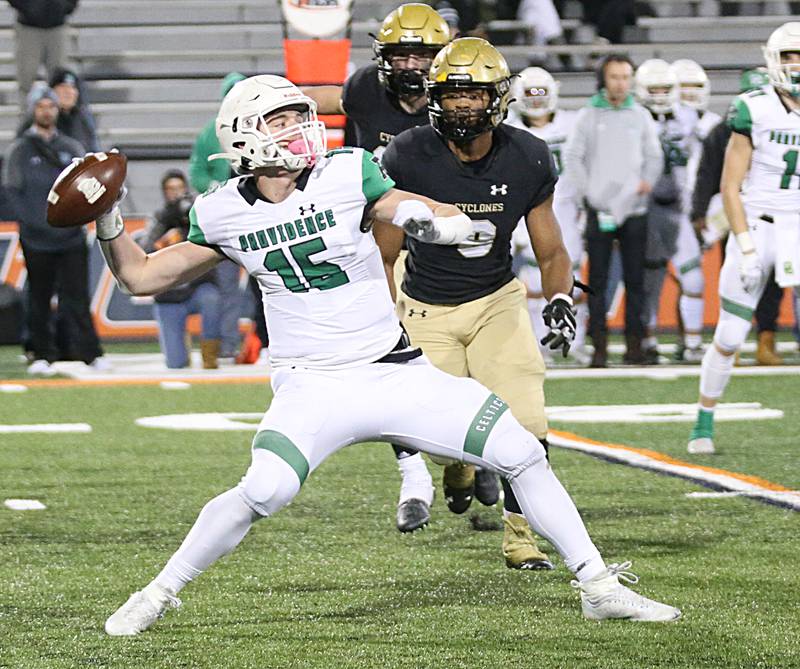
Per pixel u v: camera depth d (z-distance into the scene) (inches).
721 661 460.4
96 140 1520.7
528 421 600.4
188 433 994.7
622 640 486.6
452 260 607.8
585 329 1491.1
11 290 1683.1
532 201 588.7
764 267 861.8
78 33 2000.5
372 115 712.4
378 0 1979.6
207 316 1389.0
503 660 464.4
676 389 1212.5
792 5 2064.5
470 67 553.3
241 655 473.4
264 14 2028.8
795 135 843.4
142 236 1631.4
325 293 494.0
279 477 480.4
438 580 581.9
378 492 776.9
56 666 461.4
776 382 1245.1
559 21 1932.8
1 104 1978.3
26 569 603.2
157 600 499.8
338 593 560.7
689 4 2052.2
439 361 618.2
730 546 634.8
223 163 1077.8
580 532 511.5
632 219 1325.0
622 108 1300.4
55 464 869.8
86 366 1409.9
